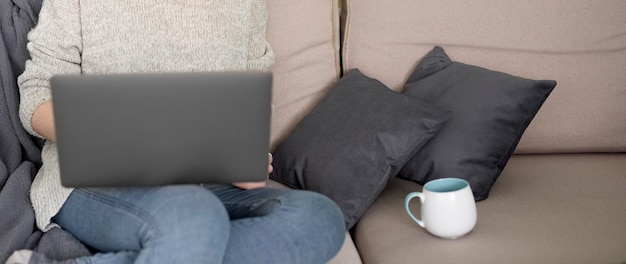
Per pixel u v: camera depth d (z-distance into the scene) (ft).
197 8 4.87
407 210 4.50
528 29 5.93
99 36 4.72
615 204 4.72
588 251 4.09
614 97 5.83
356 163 5.01
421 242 4.35
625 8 5.91
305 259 3.77
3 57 4.95
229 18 5.03
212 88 3.44
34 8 5.29
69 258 3.96
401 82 6.05
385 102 5.30
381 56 6.04
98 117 3.41
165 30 4.77
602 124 5.82
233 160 3.57
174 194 3.49
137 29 4.72
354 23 6.09
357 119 5.25
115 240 3.85
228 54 5.01
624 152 5.96
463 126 5.17
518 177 5.41
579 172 5.43
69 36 4.73
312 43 6.06
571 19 5.92
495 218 4.61
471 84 5.38
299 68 6.04
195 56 4.86
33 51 4.74
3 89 4.96
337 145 5.16
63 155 3.45
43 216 4.30
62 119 3.40
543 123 5.85
